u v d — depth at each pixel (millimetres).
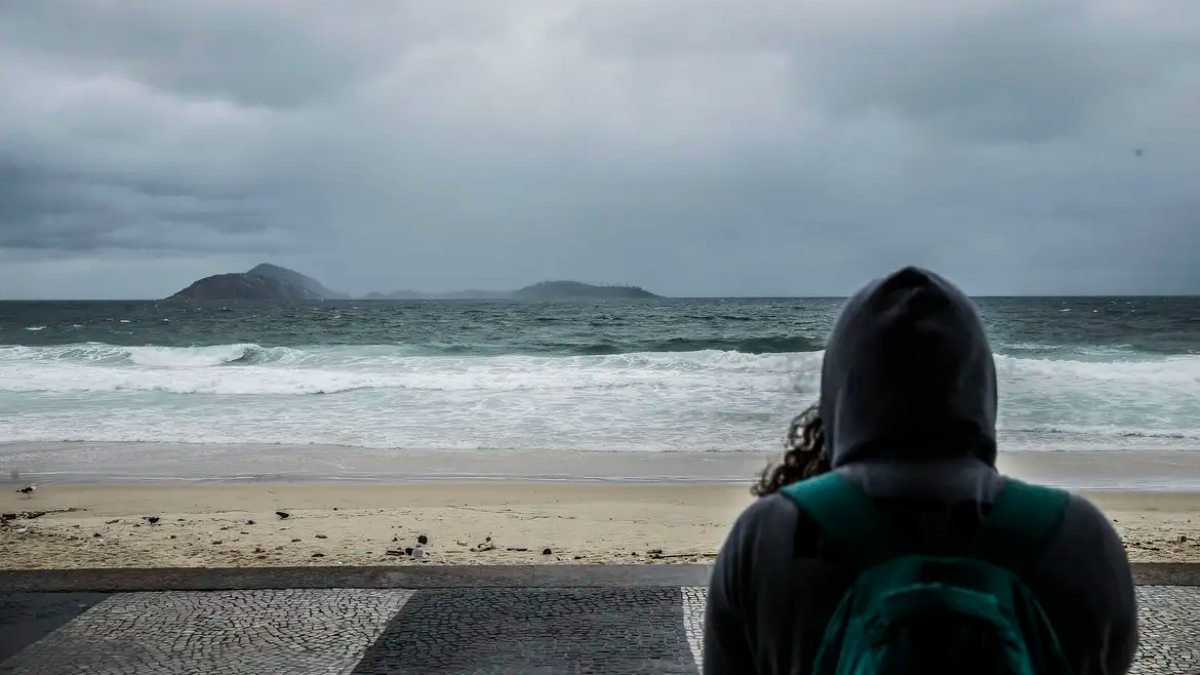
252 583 4625
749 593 1285
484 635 3947
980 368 1312
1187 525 8039
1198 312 76375
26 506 9656
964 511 1198
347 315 90562
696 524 8547
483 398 18469
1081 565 1174
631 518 8859
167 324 71062
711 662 1380
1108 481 11180
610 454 13047
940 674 1048
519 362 26516
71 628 4105
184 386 20125
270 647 3885
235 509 9461
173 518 8680
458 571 4742
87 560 6520
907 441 1271
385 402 18000
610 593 4398
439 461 12516
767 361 25109
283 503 9812
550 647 3820
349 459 12633
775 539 1259
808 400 18000
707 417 16203
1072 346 36750
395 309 122562
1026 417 16141
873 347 1309
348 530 8039
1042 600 1156
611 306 135625
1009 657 1054
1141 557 6340
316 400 18312
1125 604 1206
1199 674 3529
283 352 30531
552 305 150875
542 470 11891
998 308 92688
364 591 4496
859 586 1157
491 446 13703
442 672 3609
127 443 13844
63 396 18953
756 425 15398
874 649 1085
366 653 3801
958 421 1264
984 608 1078
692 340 45781
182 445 13711
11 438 14297
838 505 1221
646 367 25047
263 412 16891
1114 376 20875
